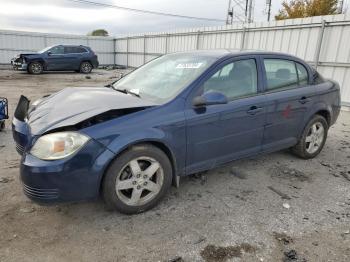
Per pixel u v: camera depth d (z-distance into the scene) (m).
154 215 2.97
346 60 9.08
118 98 3.20
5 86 12.36
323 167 4.34
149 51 22.09
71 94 3.49
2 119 5.48
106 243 2.55
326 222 2.95
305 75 4.34
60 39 24.53
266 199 3.36
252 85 3.66
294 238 2.69
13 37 22.58
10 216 2.88
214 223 2.87
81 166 2.56
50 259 2.35
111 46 27.30
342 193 3.57
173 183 3.27
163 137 2.89
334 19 9.17
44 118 2.89
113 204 2.82
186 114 3.04
